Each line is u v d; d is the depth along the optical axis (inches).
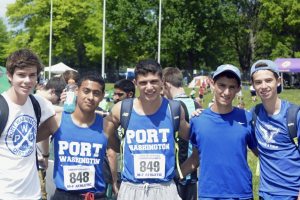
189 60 2215.8
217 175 191.5
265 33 2204.7
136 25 2174.0
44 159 218.8
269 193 187.2
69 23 2480.3
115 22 2237.9
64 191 189.9
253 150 197.9
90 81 187.9
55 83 283.7
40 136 191.3
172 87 251.9
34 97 177.6
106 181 202.4
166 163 189.5
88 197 187.6
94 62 2778.1
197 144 197.0
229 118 193.8
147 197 188.5
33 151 172.1
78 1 2471.7
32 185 170.4
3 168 165.2
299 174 185.3
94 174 190.5
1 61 2962.6
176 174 198.7
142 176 188.7
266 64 188.5
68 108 212.4
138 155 189.2
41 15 2503.7
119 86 266.1
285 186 184.7
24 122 169.3
